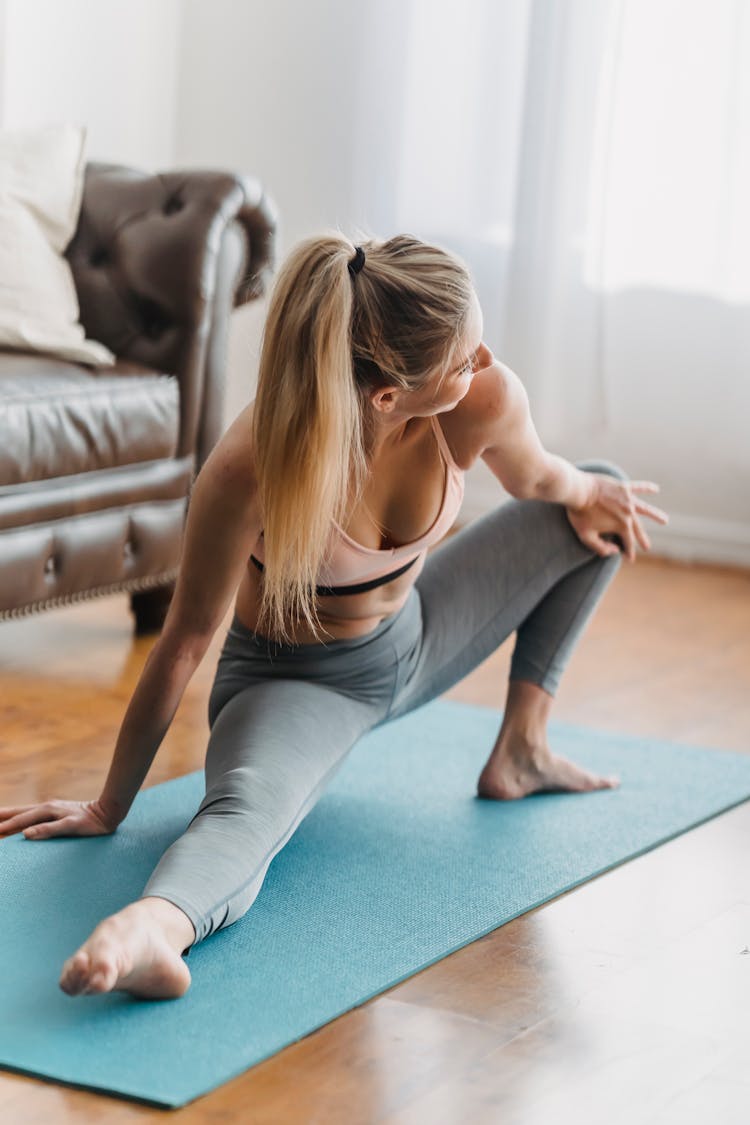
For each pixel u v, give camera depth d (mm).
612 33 4121
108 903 1767
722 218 4109
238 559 1752
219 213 3082
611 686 3016
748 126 4051
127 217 3131
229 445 1716
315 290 1563
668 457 4289
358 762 2404
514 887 1921
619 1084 1441
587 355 4301
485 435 1880
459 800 2248
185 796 2168
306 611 1738
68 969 1379
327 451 1579
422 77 4387
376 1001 1586
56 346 2941
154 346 3100
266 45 4582
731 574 4145
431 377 1632
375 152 4488
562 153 4219
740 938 1820
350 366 1575
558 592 2240
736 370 4164
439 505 1878
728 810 2307
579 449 4387
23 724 2506
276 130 4613
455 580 2146
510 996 1622
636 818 2223
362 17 4449
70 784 2229
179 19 4645
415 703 2148
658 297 4211
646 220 4184
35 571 2746
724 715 2857
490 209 4363
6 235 3012
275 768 1761
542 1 4176
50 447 2732
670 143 4125
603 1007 1610
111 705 2650
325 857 1979
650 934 1817
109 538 2920
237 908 1631
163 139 4664
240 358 4656
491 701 2854
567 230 4262
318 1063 1444
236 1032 1482
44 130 3193
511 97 4301
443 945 1728
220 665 2035
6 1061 1396
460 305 1620
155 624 3168
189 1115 1336
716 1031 1569
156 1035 1463
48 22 4008
